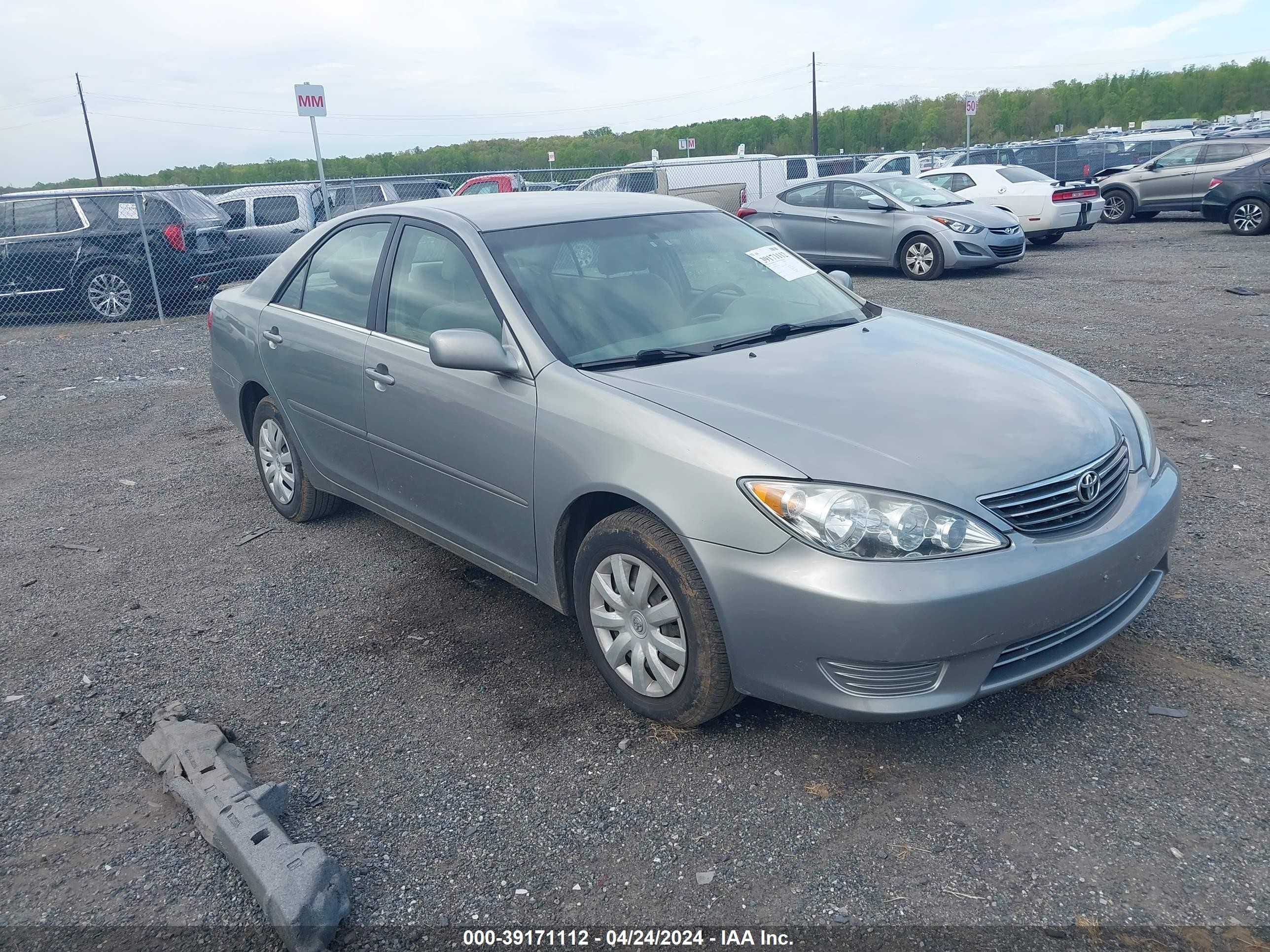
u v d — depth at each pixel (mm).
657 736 3105
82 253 12664
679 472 2854
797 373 3277
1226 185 16312
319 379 4438
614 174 18641
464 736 3170
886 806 2713
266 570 4590
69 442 7121
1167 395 6633
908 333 3861
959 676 2674
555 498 3258
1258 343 7965
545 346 3387
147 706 3432
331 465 4605
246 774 2943
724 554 2756
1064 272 13055
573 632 3844
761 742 3041
